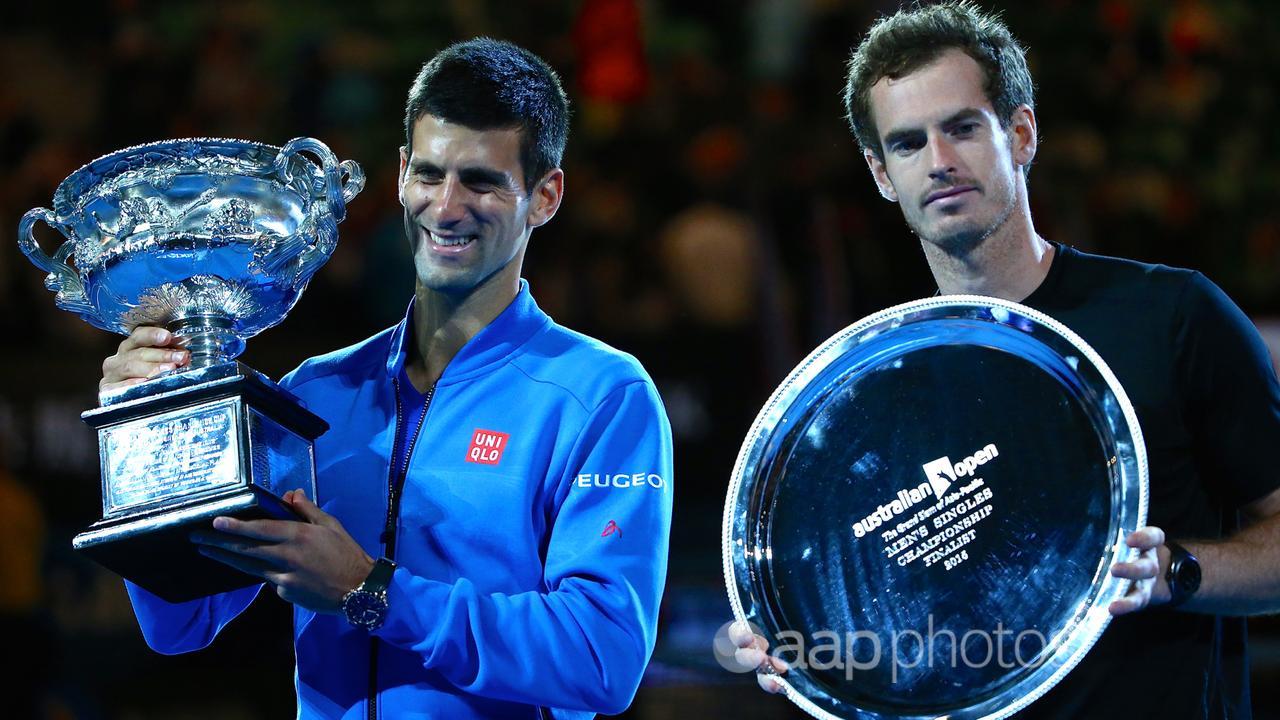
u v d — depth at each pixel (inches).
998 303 345.1
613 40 1332.4
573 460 355.3
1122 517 329.7
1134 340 348.2
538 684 334.0
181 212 328.2
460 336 370.6
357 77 1327.5
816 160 1074.1
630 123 1305.4
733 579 349.7
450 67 353.7
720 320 1054.4
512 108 351.6
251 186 335.0
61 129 1464.1
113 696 860.0
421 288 374.9
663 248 1114.1
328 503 360.8
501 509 351.3
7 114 1411.2
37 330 1061.1
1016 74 352.5
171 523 312.7
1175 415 344.5
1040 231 1165.1
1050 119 1402.6
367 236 1119.0
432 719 343.9
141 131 1331.2
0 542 848.3
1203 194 1401.3
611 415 359.3
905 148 350.6
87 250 335.0
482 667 331.9
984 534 341.4
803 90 1233.4
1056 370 343.0
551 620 336.8
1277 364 1043.3
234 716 832.3
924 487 346.3
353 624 324.8
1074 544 335.6
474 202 349.7
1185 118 1459.2
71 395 951.0
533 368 366.0
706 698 705.6
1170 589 323.0
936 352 352.2
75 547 318.3
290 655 828.6
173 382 324.8
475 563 349.7
